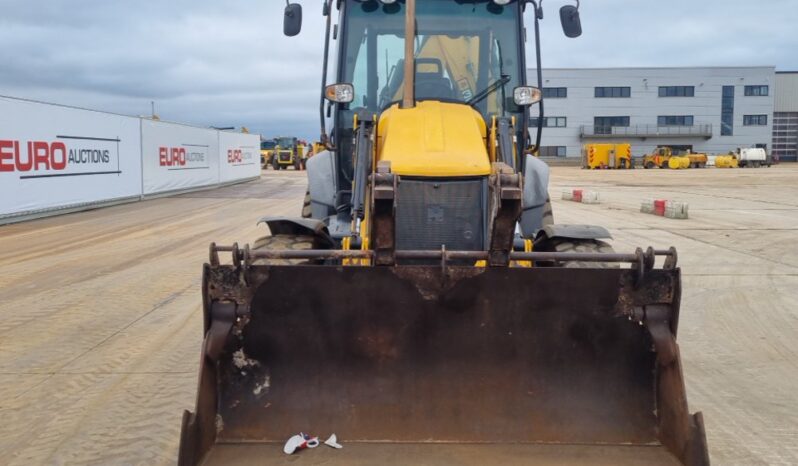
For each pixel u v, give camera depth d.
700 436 3.22
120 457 3.90
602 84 75.19
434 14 5.76
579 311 3.61
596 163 61.69
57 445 4.05
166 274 9.15
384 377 3.67
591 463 3.40
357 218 4.76
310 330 3.63
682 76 74.88
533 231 5.70
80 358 5.63
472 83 5.76
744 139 75.62
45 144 16.19
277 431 3.59
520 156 5.70
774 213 18.14
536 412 3.63
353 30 5.77
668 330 3.51
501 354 3.65
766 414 4.57
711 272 9.53
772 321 6.95
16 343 6.04
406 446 3.55
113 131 19.95
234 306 3.56
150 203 21.25
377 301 3.62
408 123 4.86
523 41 5.79
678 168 62.03
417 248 4.46
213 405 3.50
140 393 4.87
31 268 9.60
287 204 21.17
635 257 3.53
